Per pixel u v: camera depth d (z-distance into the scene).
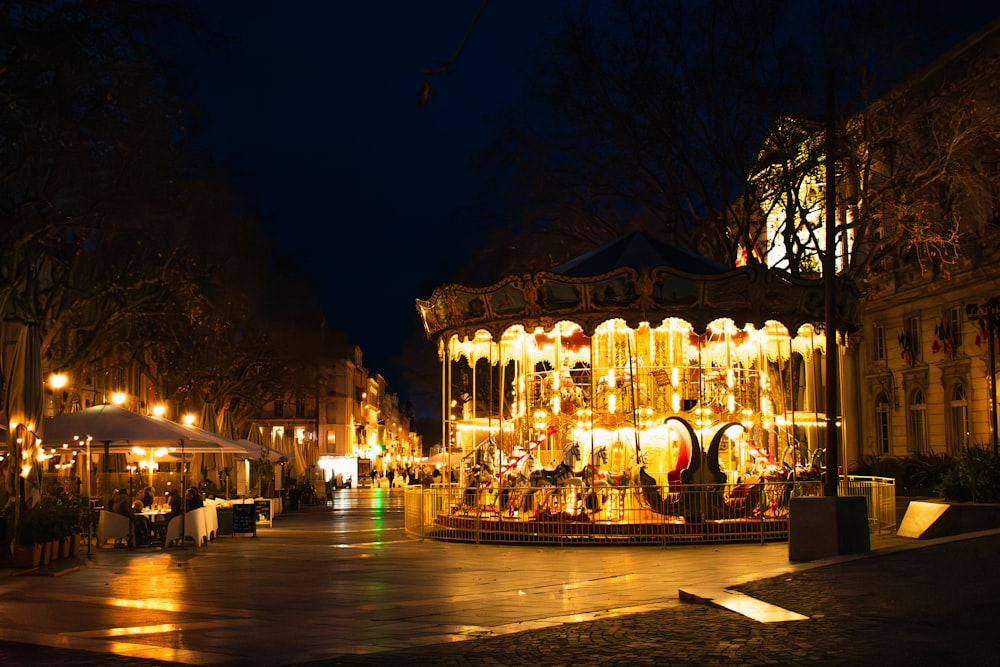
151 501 26.53
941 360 42.56
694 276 21.92
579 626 11.00
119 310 35.62
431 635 10.73
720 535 20.77
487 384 49.94
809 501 16.61
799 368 34.25
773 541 21.05
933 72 37.66
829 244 18.31
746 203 32.53
